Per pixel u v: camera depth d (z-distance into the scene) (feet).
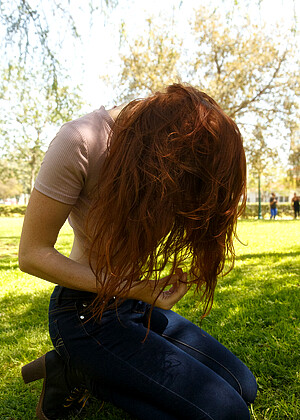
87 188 4.30
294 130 71.61
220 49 65.10
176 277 4.71
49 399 5.37
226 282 13.65
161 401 4.15
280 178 99.40
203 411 4.00
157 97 4.03
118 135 3.89
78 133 4.05
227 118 3.99
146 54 52.49
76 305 4.61
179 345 5.36
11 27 16.97
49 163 4.00
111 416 5.83
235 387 5.04
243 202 4.32
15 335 9.29
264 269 16.12
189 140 3.68
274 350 7.59
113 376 4.35
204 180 3.79
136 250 3.82
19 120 47.83
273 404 5.89
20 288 14.40
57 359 5.21
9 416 6.00
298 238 29.27
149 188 3.67
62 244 27.32
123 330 4.54
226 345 7.95
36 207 4.05
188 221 3.96
